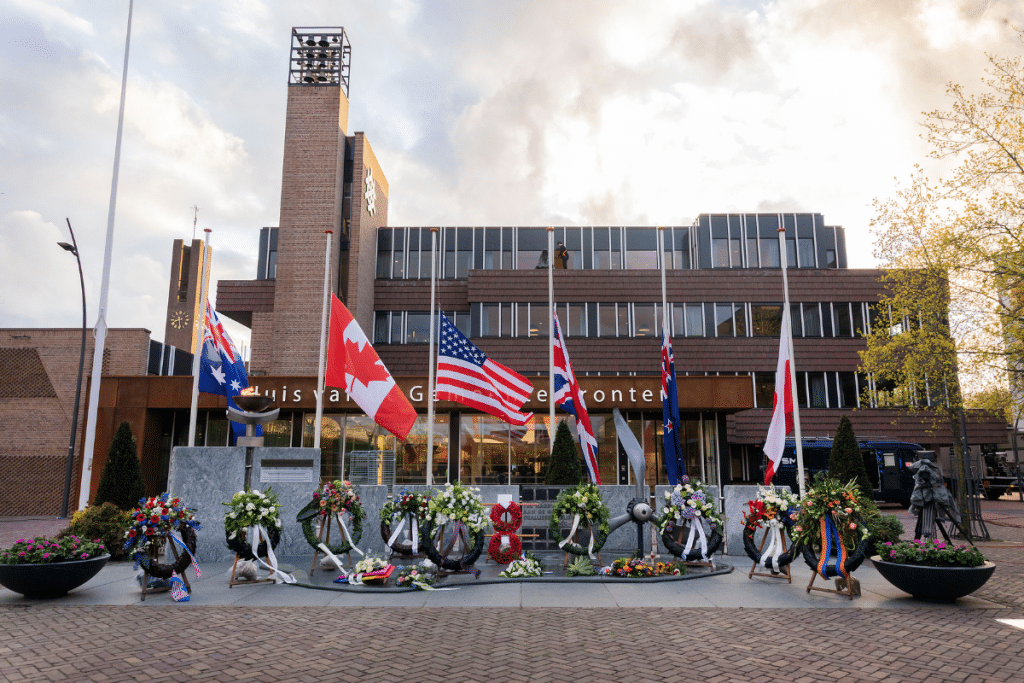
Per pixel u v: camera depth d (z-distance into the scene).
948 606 9.99
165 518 10.58
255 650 7.64
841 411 36.06
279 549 14.91
